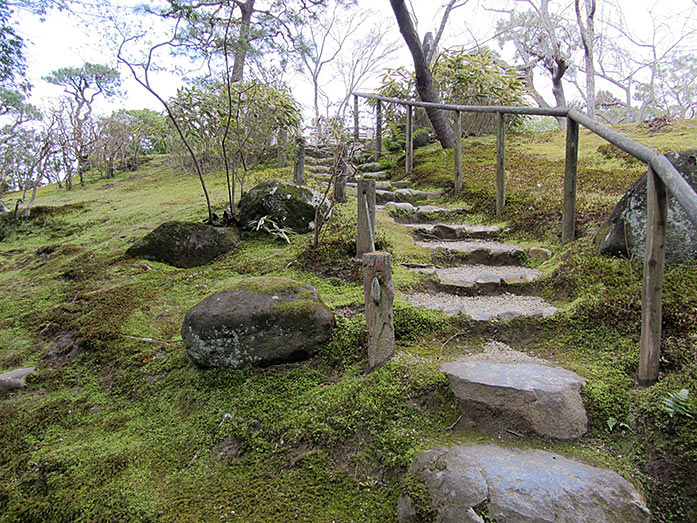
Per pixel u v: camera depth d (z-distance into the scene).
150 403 2.43
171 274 3.75
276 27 4.62
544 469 1.57
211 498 1.80
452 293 3.07
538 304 2.79
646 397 1.81
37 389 2.75
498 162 4.39
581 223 3.63
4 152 10.01
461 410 1.96
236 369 2.40
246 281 2.61
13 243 5.87
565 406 1.82
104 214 6.18
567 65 13.65
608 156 5.84
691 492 1.52
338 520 1.65
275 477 1.87
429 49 8.68
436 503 1.52
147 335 2.94
